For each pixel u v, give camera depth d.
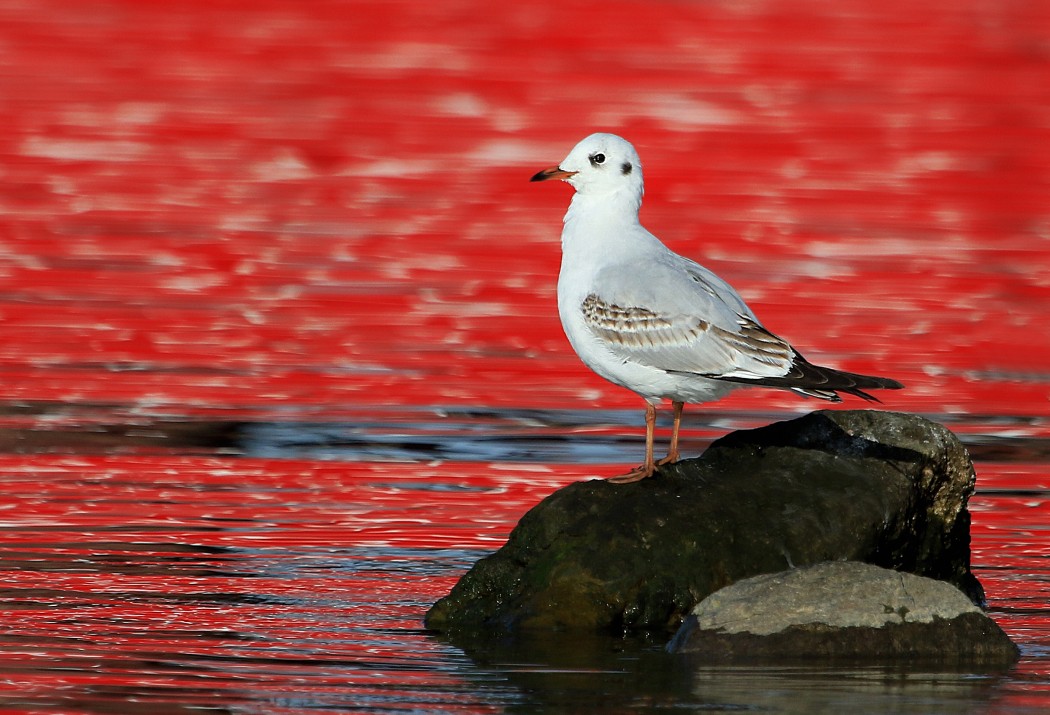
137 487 13.71
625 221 10.64
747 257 24.61
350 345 20.03
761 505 9.93
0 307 21.31
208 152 29.41
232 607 10.07
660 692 8.41
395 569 11.17
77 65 33.28
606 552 9.67
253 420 16.50
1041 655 9.13
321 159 29.19
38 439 15.48
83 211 26.38
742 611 9.18
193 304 21.81
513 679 8.64
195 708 8.13
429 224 26.20
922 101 32.38
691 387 10.25
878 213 27.08
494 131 30.39
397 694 8.38
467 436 15.94
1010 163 29.66
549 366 19.17
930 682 8.57
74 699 8.26
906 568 10.43
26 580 10.64
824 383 9.91
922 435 10.45
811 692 8.41
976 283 23.56
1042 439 16.16
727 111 31.56
